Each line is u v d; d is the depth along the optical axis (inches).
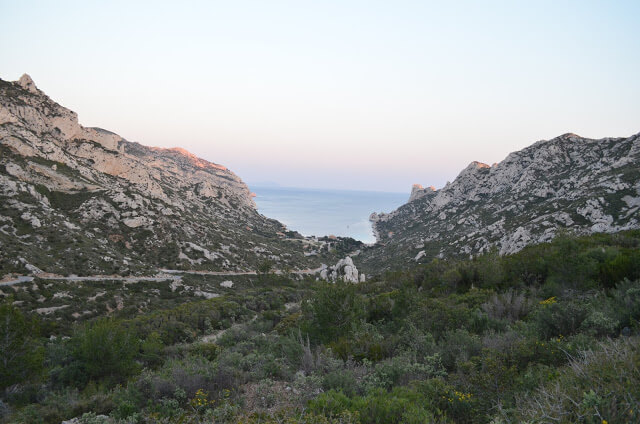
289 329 539.8
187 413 239.9
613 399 121.4
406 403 196.2
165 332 744.3
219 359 355.6
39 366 383.6
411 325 362.9
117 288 1588.3
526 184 3107.8
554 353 223.8
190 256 2469.2
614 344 175.5
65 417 276.4
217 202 5315.0
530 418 140.1
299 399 247.3
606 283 398.9
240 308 1187.3
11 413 306.5
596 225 1635.1
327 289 480.1
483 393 196.2
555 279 458.3
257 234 4685.0
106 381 382.6
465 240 2613.2
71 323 1104.2
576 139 3380.9
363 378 261.9
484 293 503.8
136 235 2397.9
